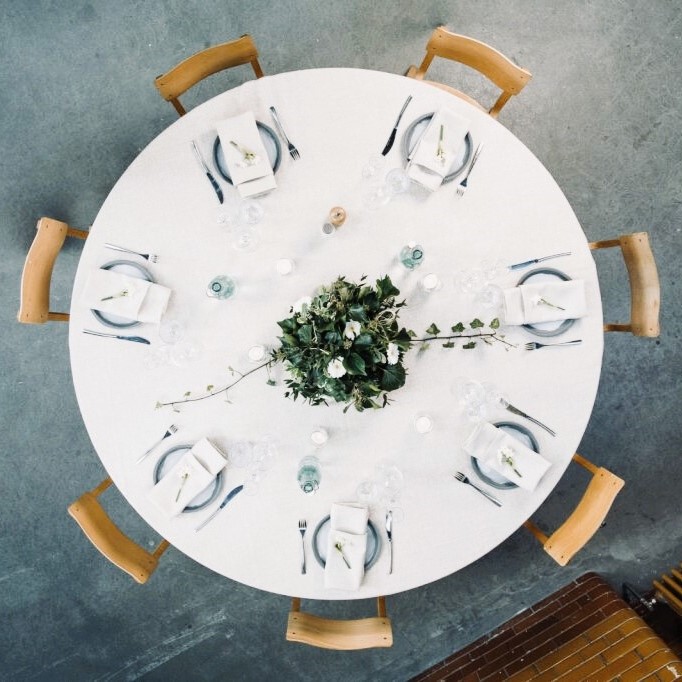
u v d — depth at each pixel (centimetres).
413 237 217
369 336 179
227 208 216
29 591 321
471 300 218
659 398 316
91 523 225
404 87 213
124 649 325
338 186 215
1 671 323
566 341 218
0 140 308
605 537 321
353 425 220
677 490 318
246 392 220
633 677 252
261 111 214
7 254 309
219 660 326
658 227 314
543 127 312
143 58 308
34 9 306
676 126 312
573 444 219
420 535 220
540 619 310
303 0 308
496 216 217
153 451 219
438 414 219
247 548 221
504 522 221
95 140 309
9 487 315
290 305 218
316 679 324
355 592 221
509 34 309
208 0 308
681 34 309
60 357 312
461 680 304
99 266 215
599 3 308
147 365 218
